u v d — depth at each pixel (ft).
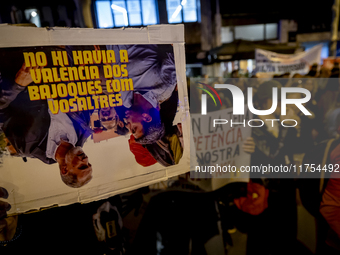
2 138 1.97
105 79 2.25
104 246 4.09
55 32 2.05
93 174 2.30
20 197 2.09
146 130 2.47
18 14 15.96
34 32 1.98
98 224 4.03
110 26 17.51
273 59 14.03
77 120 2.19
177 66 2.56
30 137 2.05
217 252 5.38
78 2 16.46
